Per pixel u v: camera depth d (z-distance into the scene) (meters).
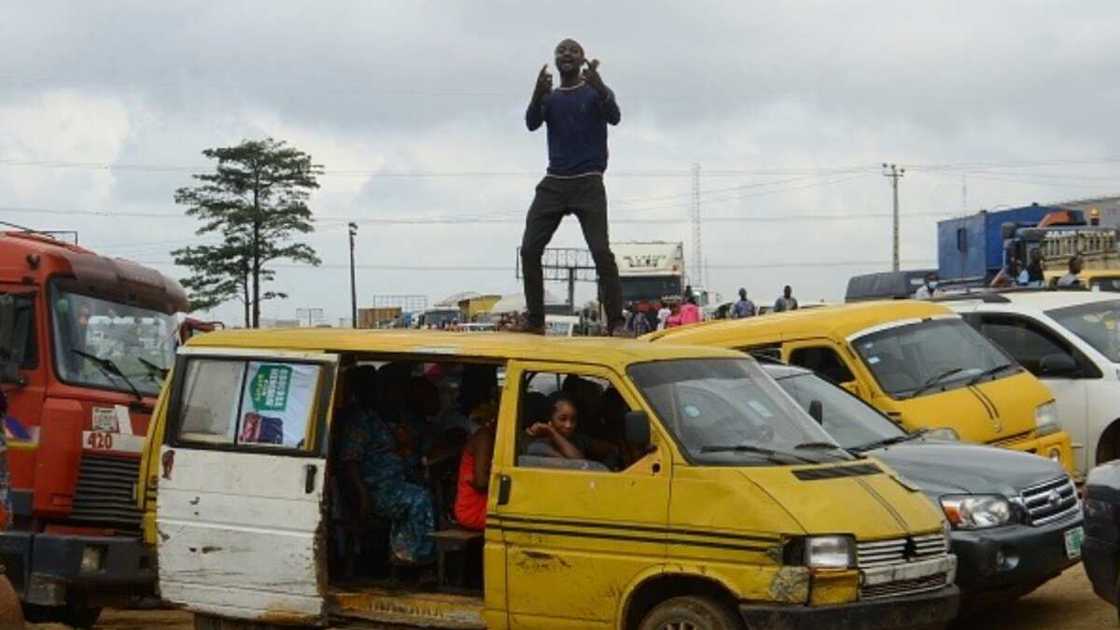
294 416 9.04
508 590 8.14
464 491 8.81
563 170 10.45
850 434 10.25
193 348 9.48
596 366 8.18
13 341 11.42
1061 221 33.03
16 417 11.32
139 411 11.88
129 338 12.30
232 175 48.22
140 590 11.50
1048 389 13.09
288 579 8.92
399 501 9.12
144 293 12.51
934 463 9.51
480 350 8.55
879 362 11.80
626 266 40.22
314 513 8.87
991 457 9.73
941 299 15.02
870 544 7.59
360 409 9.37
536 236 10.57
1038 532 9.09
